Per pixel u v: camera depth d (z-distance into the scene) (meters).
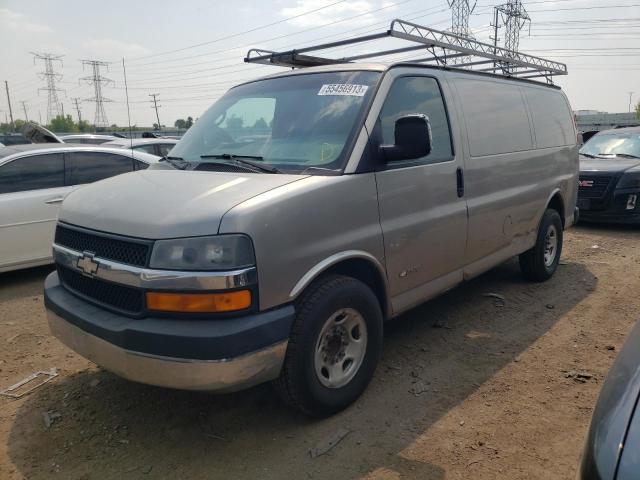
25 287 6.25
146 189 3.19
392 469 2.87
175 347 2.65
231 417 3.39
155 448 3.10
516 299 5.50
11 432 3.30
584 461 1.79
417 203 3.80
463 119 4.39
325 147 3.42
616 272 6.49
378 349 3.56
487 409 3.43
